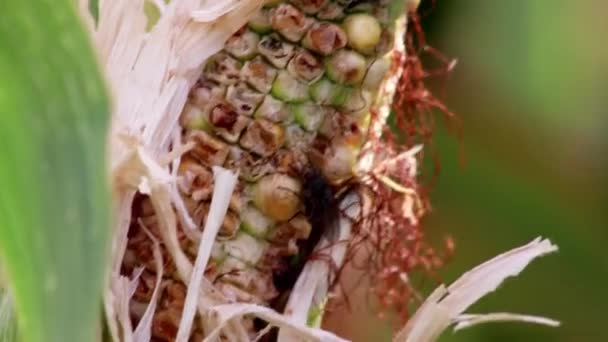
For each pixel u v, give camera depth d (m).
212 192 0.37
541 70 0.60
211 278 0.37
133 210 0.37
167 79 0.37
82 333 0.25
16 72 0.26
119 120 0.36
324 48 0.36
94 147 0.25
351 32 0.37
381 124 0.39
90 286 0.25
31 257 0.25
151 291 0.37
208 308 0.36
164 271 0.37
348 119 0.38
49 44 0.26
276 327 0.38
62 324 0.25
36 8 0.26
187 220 0.36
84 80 0.26
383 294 0.44
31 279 0.25
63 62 0.26
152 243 0.37
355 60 0.37
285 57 0.37
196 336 0.37
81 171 0.25
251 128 0.37
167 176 0.35
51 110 0.26
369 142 0.39
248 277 0.37
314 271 0.38
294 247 0.38
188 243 0.37
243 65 0.37
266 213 0.37
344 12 0.37
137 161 0.35
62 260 0.25
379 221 0.40
